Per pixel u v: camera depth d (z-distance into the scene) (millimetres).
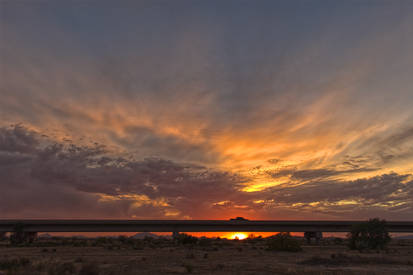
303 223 125562
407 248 81375
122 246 80500
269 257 46875
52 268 23484
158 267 31094
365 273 27938
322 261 37781
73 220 111812
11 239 102688
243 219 125312
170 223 117938
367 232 69250
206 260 40656
